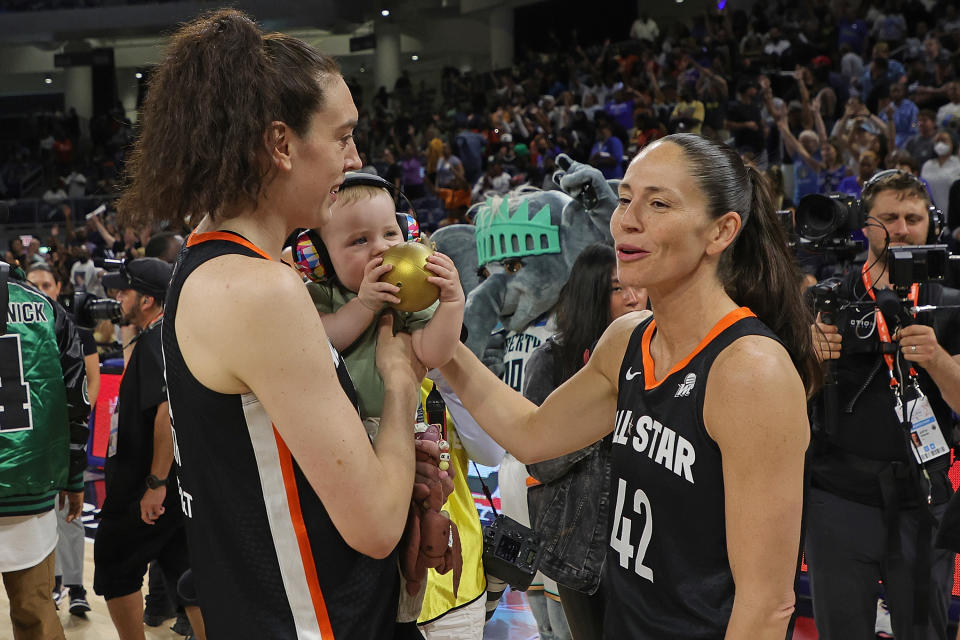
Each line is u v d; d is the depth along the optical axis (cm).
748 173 145
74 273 1094
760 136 977
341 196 153
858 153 834
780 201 662
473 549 249
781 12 1383
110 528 318
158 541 322
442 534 141
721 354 134
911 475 248
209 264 118
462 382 179
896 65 1062
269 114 119
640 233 138
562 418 169
